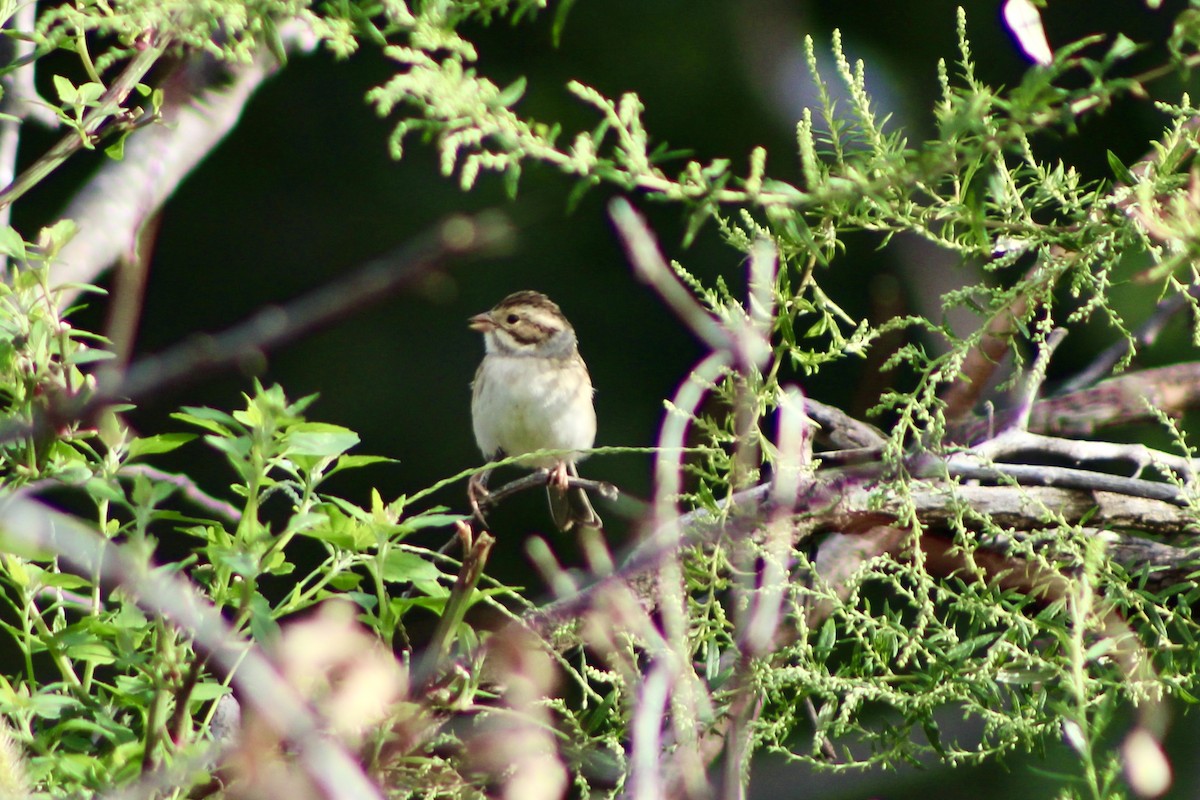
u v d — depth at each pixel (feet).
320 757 8.92
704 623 13.93
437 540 34.58
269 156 60.90
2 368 12.89
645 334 56.29
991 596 13.58
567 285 56.39
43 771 11.36
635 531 15.67
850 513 15.94
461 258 6.94
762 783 26.66
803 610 13.99
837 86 51.06
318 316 6.91
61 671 13.03
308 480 12.44
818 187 12.08
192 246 60.54
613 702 13.34
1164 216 12.74
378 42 11.87
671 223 53.52
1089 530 16.63
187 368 7.00
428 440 55.88
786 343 14.46
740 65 54.49
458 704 12.12
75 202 19.22
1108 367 21.16
